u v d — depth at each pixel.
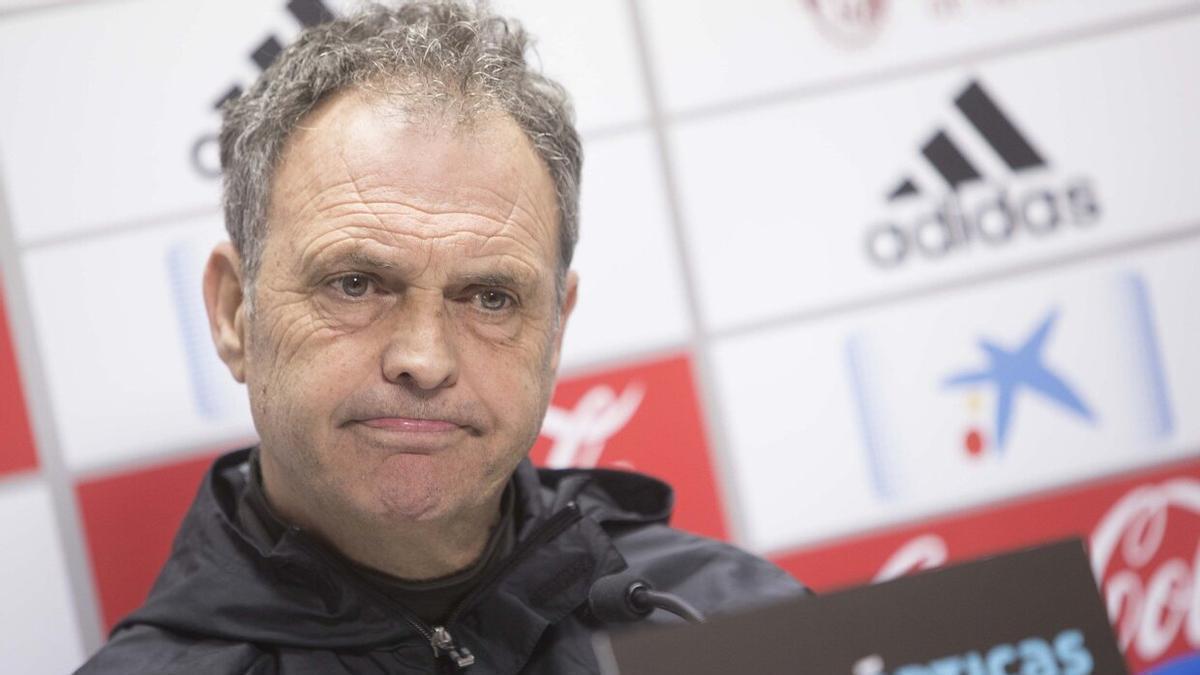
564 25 4.04
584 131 4.04
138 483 3.87
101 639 3.85
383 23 2.30
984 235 4.15
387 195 2.03
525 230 2.12
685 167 4.07
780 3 4.12
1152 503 4.17
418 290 2.03
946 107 4.16
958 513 4.12
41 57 3.86
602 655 1.53
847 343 4.10
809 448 4.07
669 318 4.04
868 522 4.09
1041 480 4.14
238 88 3.92
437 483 2.07
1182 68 4.23
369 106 2.10
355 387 2.03
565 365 4.01
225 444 3.90
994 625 1.60
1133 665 4.14
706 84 4.08
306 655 2.20
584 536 2.41
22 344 3.84
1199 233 4.21
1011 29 4.19
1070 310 4.17
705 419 4.05
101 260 3.87
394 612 2.22
